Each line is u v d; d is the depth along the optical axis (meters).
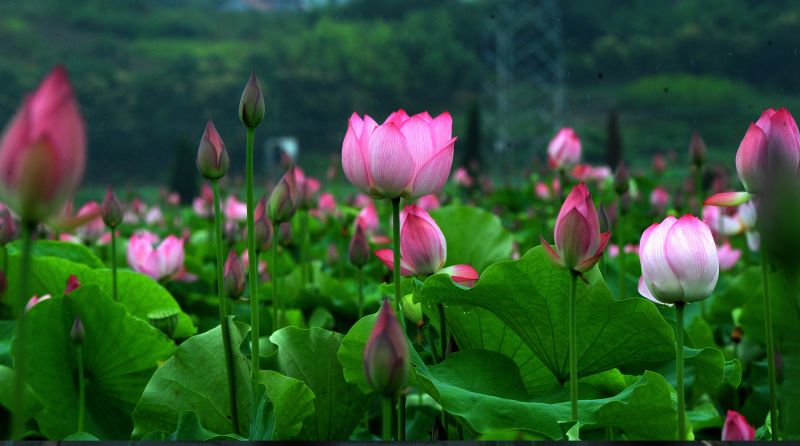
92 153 58.97
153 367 1.77
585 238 1.22
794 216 0.97
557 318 1.47
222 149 1.44
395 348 0.94
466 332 1.61
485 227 2.79
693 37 64.12
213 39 79.25
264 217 2.06
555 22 49.84
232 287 1.82
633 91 63.09
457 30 69.12
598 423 1.31
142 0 83.25
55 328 1.68
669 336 1.42
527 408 1.29
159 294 2.27
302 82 66.38
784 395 1.59
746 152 1.34
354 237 2.55
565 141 3.76
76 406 1.72
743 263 4.38
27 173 0.74
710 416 2.06
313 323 3.01
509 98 47.62
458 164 20.02
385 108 67.94
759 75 61.41
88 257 2.78
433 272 1.50
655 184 7.79
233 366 1.45
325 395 1.51
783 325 1.92
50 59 68.62
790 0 61.75
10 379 1.48
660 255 1.21
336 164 7.67
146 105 62.38
